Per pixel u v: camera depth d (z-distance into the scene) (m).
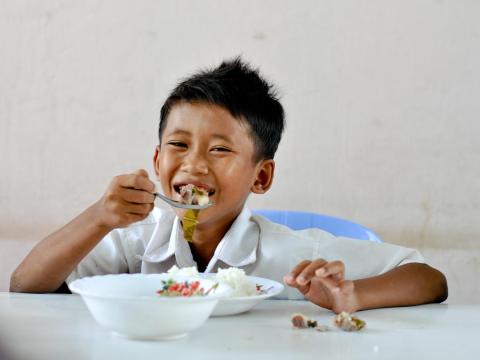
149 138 2.50
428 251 2.50
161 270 1.43
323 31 2.47
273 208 2.49
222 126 1.29
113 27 2.49
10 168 2.51
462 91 2.48
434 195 2.50
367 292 1.10
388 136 2.48
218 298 0.78
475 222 2.49
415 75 2.47
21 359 0.69
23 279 1.24
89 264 1.40
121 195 1.15
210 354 0.71
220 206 1.31
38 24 2.49
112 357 0.69
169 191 1.31
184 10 2.48
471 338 0.85
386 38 2.47
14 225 2.52
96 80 2.49
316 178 2.49
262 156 1.42
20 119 2.50
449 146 2.49
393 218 2.49
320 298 1.07
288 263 1.41
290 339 0.81
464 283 2.49
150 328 0.75
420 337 0.85
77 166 2.51
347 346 0.78
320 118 2.48
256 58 2.48
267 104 1.41
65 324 0.86
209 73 1.40
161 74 2.49
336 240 1.46
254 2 2.47
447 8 2.47
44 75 2.50
